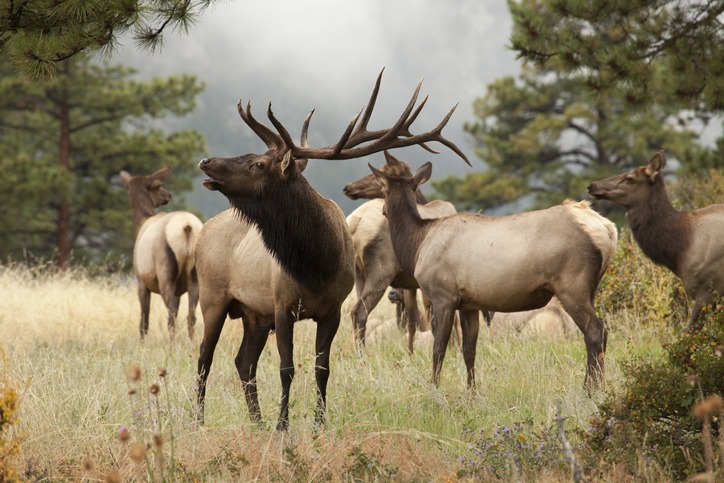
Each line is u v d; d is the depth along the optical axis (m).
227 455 17.77
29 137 110.56
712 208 28.64
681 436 16.39
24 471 17.02
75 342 39.47
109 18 22.27
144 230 42.38
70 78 102.69
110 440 19.42
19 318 42.50
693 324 28.17
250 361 25.02
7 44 22.92
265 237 22.27
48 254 109.81
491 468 16.58
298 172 22.08
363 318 33.97
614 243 25.11
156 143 104.31
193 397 24.20
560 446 17.12
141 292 41.84
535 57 45.56
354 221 34.25
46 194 96.94
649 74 44.66
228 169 21.84
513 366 27.02
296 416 22.95
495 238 25.81
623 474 15.46
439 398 23.14
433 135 24.25
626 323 32.44
